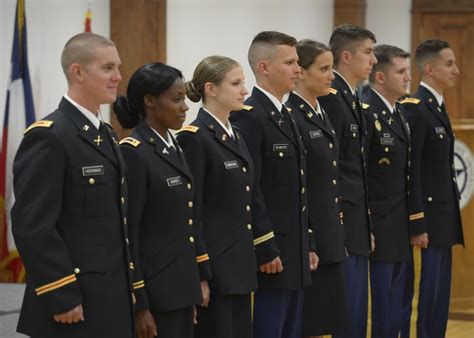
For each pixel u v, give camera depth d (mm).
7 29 8352
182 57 8773
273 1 9492
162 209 3959
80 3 8406
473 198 7141
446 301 6078
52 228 3432
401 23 10594
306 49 4965
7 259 7977
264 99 4727
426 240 5738
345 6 10156
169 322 3971
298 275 4688
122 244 3674
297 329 4820
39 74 8414
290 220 4691
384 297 5609
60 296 3398
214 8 8992
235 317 4414
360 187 5297
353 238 5238
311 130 4941
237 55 9188
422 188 5926
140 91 4016
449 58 5910
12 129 7977
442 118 5930
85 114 3643
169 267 3945
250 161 4488
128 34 8336
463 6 10445
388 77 5602
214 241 4320
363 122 5359
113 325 3566
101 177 3594
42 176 3451
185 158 4281
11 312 6160
